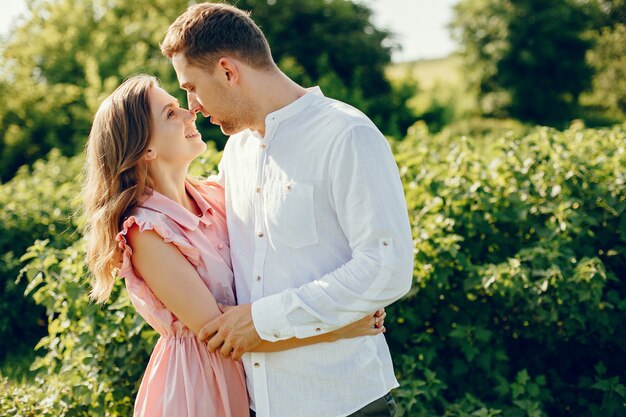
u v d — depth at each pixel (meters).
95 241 2.16
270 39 18.25
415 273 3.41
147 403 2.20
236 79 2.04
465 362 3.60
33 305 5.36
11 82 13.48
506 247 3.74
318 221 2.01
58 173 7.15
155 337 3.12
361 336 2.10
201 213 2.32
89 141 2.21
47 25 15.44
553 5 25.62
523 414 3.39
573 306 3.42
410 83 19.52
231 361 2.19
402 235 1.92
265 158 2.08
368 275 1.90
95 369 3.21
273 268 2.07
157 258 2.07
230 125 2.13
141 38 14.77
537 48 25.55
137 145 2.12
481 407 3.40
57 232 5.46
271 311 1.96
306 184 2.00
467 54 26.86
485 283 3.38
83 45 15.00
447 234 3.62
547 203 3.77
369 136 1.93
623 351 3.71
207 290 2.09
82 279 3.29
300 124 2.04
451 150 4.36
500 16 25.80
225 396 2.15
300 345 2.02
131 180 2.15
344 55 18.69
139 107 2.14
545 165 3.88
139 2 16.16
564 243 3.56
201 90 2.08
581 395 3.71
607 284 3.82
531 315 3.52
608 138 4.72
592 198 3.82
